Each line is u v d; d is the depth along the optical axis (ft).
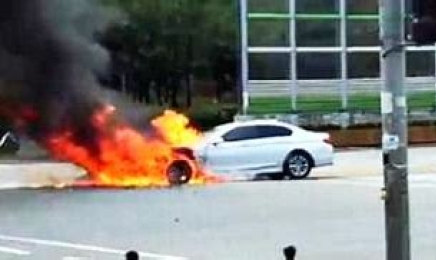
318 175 125.70
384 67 41.19
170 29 211.20
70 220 79.56
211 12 214.90
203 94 216.54
